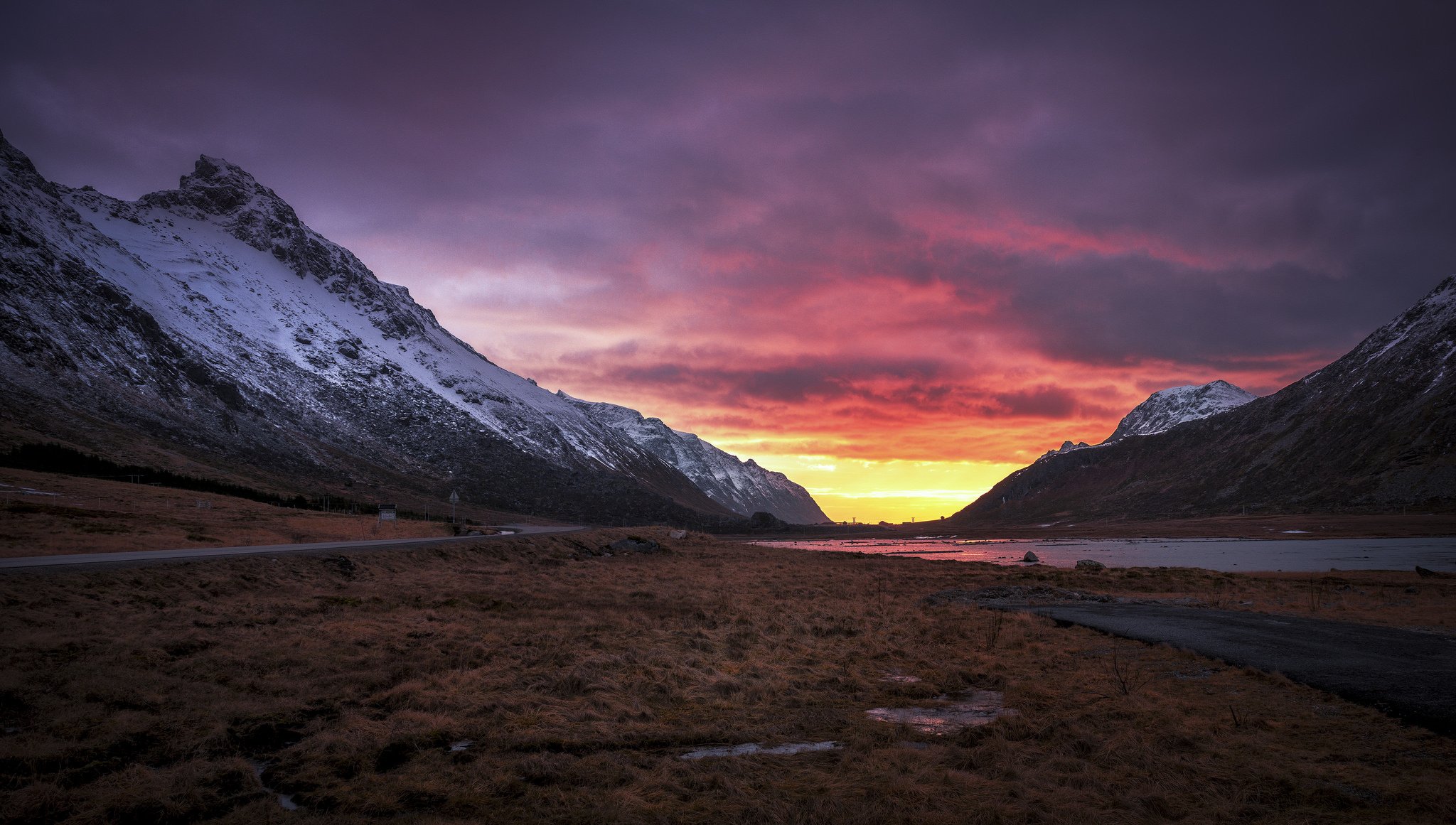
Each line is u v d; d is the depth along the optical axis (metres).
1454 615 25.69
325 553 38.03
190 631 18.61
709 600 31.70
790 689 15.58
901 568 58.78
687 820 8.72
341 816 8.89
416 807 9.18
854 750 11.41
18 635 16.55
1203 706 13.23
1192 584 42.31
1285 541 169.75
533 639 20.16
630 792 9.52
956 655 19.08
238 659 16.25
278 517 71.69
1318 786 9.27
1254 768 10.06
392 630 20.81
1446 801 8.63
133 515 53.44
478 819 8.78
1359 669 15.62
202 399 190.25
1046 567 59.41
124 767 10.38
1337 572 54.62
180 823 8.77
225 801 9.37
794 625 24.05
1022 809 8.87
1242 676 15.52
